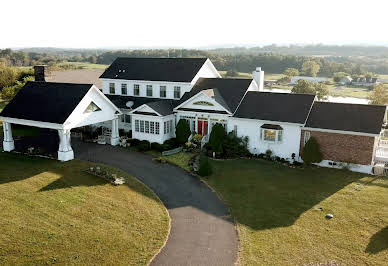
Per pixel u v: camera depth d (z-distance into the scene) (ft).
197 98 112.88
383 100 195.00
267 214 69.36
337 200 75.87
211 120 111.96
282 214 69.36
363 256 55.42
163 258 54.54
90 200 72.90
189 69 130.00
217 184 84.38
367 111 97.91
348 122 96.02
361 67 553.23
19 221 63.72
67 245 56.75
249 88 119.14
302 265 53.11
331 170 95.20
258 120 103.30
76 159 98.94
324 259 54.60
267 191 80.48
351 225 65.16
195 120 114.83
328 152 97.50
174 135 119.03
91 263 52.70
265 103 109.09
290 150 101.40
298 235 61.46
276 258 54.80
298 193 79.51
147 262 53.42
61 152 96.68
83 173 87.76
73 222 63.87
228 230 63.16
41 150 104.83
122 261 53.42
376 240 60.08
